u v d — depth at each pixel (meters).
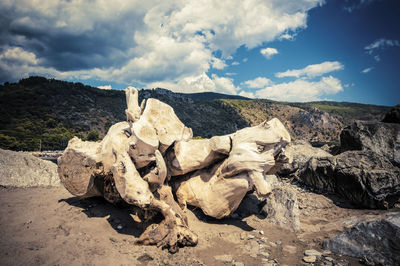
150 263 4.15
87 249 4.30
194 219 6.25
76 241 4.52
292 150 12.36
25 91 122.88
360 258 4.20
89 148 6.25
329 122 194.12
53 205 6.52
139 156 5.38
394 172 6.99
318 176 8.65
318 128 188.25
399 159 8.87
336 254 4.44
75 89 140.88
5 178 8.38
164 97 175.50
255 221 6.34
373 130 9.73
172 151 6.52
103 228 5.32
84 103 130.12
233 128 165.25
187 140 6.99
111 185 6.11
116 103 146.38
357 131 10.05
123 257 4.22
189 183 6.66
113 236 4.97
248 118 189.50
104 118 124.50
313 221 6.45
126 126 6.44
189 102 186.88
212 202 6.04
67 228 5.07
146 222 5.46
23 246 4.09
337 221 6.07
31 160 9.80
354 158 7.95
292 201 6.41
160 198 5.55
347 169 7.64
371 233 4.33
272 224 6.14
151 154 5.47
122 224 5.63
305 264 4.18
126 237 5.04
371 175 6.98
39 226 5.05
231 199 5.91
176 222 4.95
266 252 4.67
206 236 5.32
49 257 3.86
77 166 6.16
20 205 6.28
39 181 9.07
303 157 11.22
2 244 4.07
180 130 6.70
